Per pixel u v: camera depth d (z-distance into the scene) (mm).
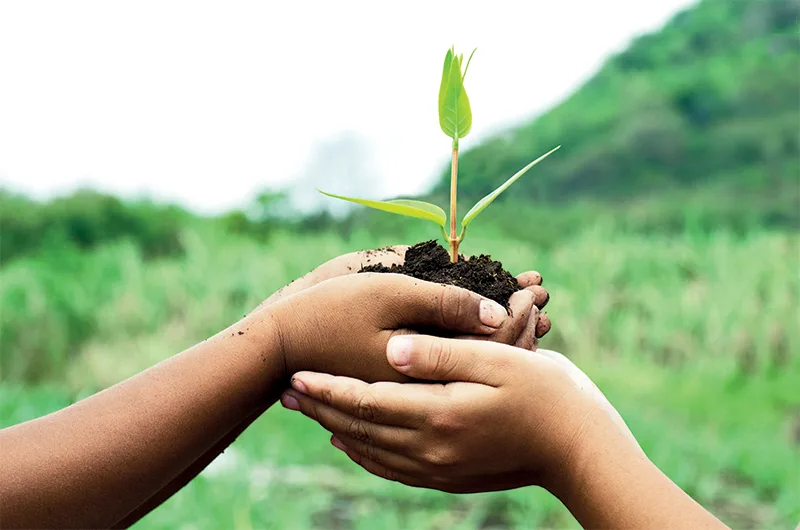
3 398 4473
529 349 1288
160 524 2943
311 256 7000
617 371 5695
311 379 1123
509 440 1074
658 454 3854
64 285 6262
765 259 6645
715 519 958
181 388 1054
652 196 10258
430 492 3467
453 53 1378
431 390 1090
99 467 989
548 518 3270
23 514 950
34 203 8492
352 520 3234
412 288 1147
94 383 5633
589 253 6820
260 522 3037
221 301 6375
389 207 1363
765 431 4648
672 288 6414
